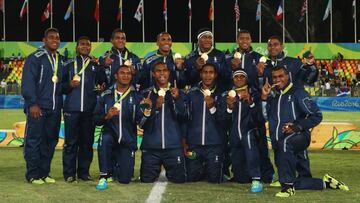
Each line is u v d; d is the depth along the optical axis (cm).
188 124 782
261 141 771
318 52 2894
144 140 776
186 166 783
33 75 755
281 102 693
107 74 820
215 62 816
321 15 3534
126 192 700
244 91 757
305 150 732
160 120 770
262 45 2820
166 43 830
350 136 1170
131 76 775
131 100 768
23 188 729
